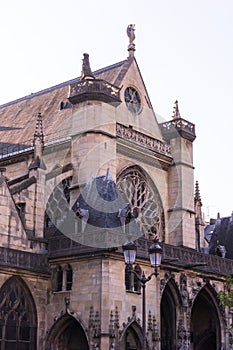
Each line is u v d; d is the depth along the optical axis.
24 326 49.28
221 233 76.62
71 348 51.12
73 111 59.31
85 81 58.66
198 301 63.22
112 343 46.50
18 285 49.69
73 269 50.00
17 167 62.16
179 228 65.06
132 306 49.47
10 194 51.19
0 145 67.44
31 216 53.38
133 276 50.38
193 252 58.78
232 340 49.81
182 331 55.06
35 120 68.62
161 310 56.81
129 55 67.62
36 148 56.22
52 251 52.06
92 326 47.19
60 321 49.94
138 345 49.59
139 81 66.56
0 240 49.41
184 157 67.19
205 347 64.62
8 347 47.56
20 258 49.78
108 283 47.69
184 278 56.59
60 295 50.22
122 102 63.00
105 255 48.06
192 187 67.44
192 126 69.19
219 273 61.28
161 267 53.59
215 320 61.22
